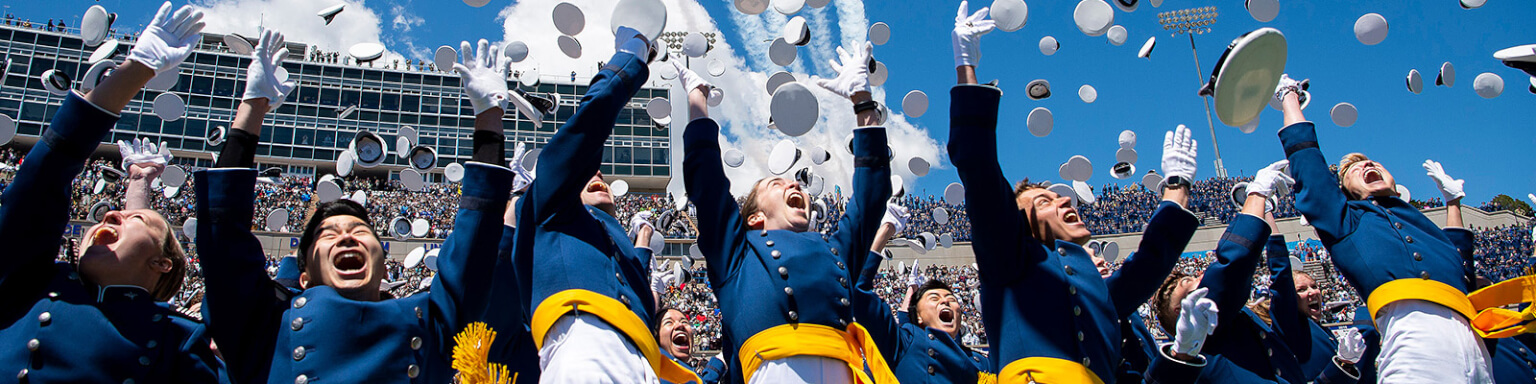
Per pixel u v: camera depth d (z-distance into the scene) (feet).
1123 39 17.63
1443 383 11.50
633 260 10.97
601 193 11.94
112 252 9.14
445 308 9.40
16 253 8.43
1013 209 10.90
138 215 9.61
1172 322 15.56
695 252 24.41
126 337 8.63
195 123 109.40
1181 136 12.79
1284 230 92.02
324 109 118.32
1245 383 13.92
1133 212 98.73
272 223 22.08
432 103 122.31
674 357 18.86
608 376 8.75
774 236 10.90
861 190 11.56
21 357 8.20
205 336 9.16
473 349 8.57
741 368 10.74
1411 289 12.02
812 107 11.87
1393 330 12.20
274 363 8.96
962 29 11.46
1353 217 13.02
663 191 130.31
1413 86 16.38
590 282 9.51
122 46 77.92
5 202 8.48
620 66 10.48
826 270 10.57
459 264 9.29
